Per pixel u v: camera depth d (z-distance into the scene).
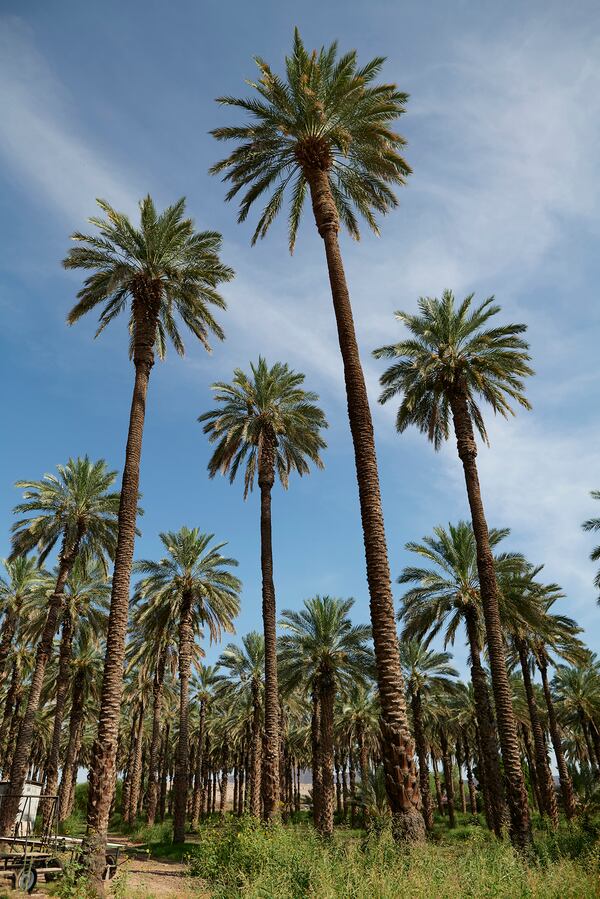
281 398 30.38
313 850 11.38
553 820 33.81
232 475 30.78
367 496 14.70
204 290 21.97
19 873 13.41
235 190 20.84
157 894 12.73
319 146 18.81
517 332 24.83
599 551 31.19
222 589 35.12
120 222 20.20
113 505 32.25
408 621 31.47
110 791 14.67
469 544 30.73
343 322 16.70
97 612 36.62
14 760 27.38
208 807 63.12
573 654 36.81
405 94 18.98
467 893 7.59
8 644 36.84
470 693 48.84
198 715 64.44
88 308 21.52
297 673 34.94
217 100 19.00
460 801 61.53
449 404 26.19
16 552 31.67
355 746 54.53
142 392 19.58
